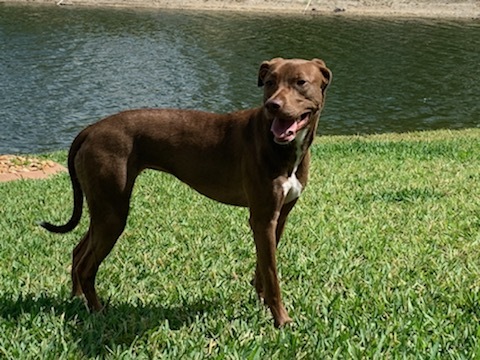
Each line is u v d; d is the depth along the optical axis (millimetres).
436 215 4012
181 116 2762
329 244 3535
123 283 3082
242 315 2762
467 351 2469
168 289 3016
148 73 18094
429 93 15891
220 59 20094
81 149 2732
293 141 2586
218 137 2715
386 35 24438
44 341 2533
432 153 6594
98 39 23594
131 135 2723
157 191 4867
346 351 2461
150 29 26062
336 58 20188
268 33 24828
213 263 3301
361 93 15828
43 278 3158
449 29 25875
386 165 5836
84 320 2682
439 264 3232
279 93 2543
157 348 2508
